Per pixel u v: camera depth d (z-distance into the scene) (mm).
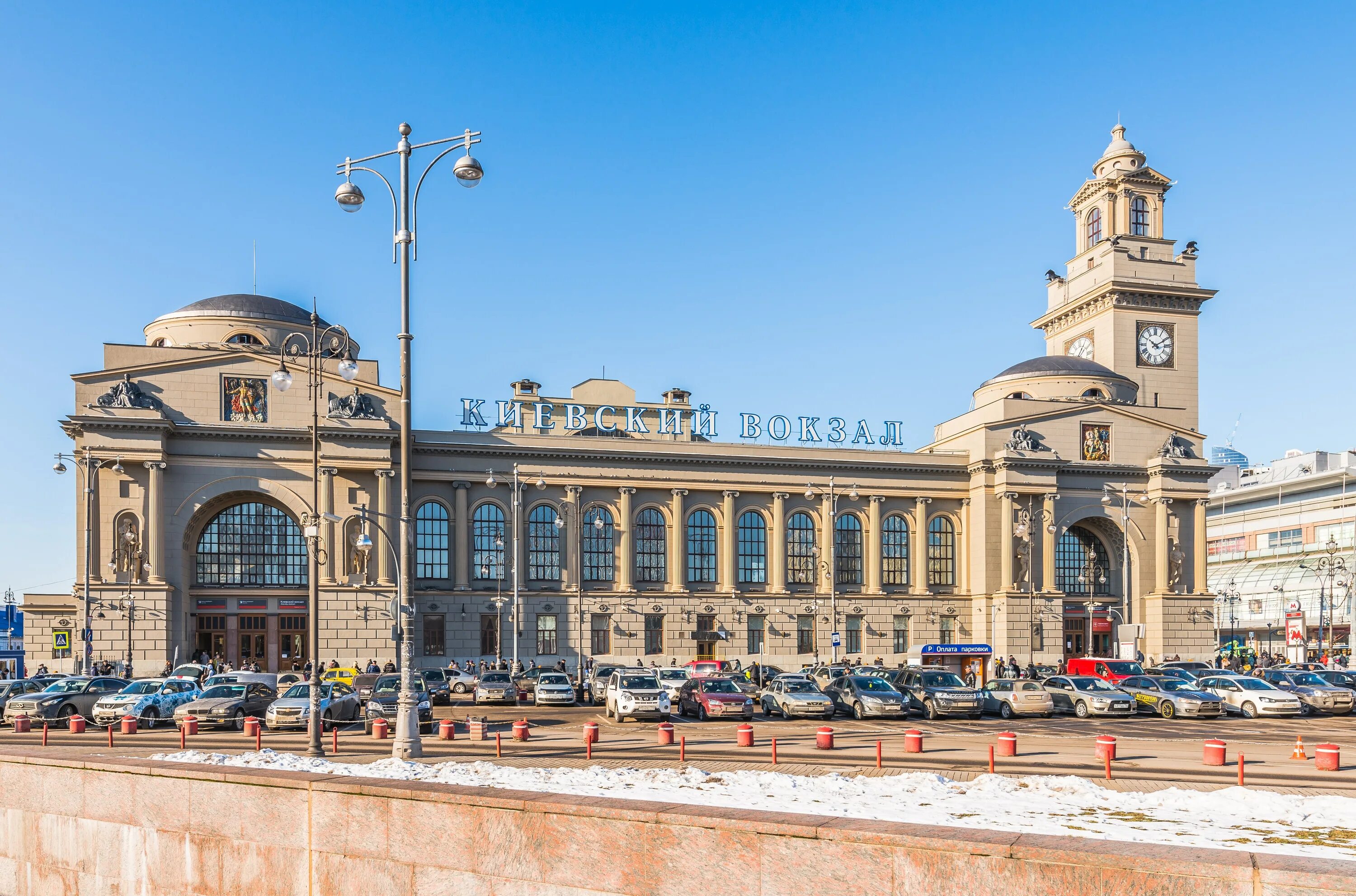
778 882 12711
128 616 78625
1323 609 115875
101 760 19312
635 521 94562
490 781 26500
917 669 56781
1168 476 100750
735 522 96438
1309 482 138625
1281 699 54281
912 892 11984
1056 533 98188
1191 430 102750
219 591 83688
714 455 95438
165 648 79000
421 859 15297
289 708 45625
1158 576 99875
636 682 52406
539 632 90312
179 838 17953
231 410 83500
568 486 92375
